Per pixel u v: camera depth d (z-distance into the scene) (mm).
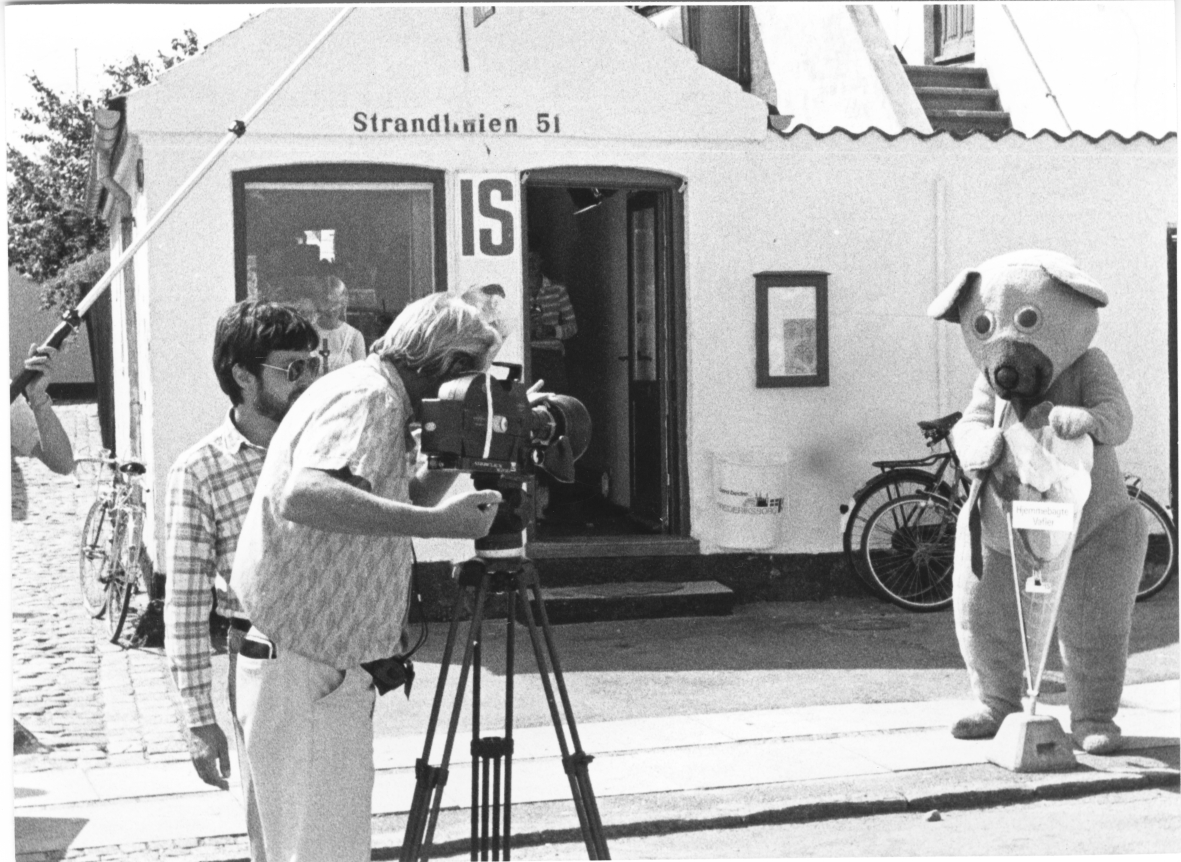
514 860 5480
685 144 9695
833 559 10016
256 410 4164
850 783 6141
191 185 5352
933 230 10086
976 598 6793
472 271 9344
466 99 9289
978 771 6297
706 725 7062
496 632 9055
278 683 3684
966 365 10180
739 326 9875
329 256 9203
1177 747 6656
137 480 9234
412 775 6332
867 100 11594
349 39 9078
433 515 3514
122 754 6750
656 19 13469
